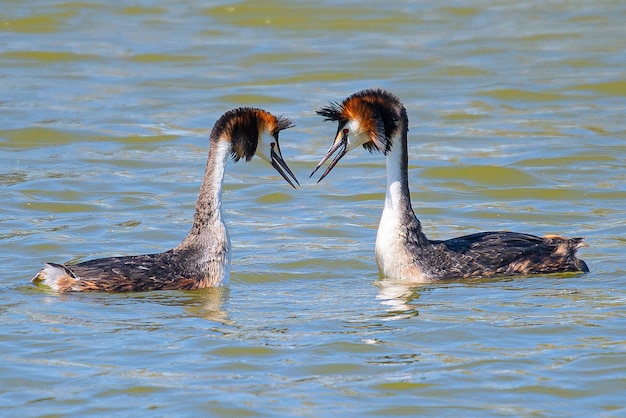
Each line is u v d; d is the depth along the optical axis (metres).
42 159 20.92
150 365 11.02
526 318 12.39
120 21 31.94
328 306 12.98
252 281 14.18
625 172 20.09
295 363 11.09
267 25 31.67
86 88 25.98
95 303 12.79
